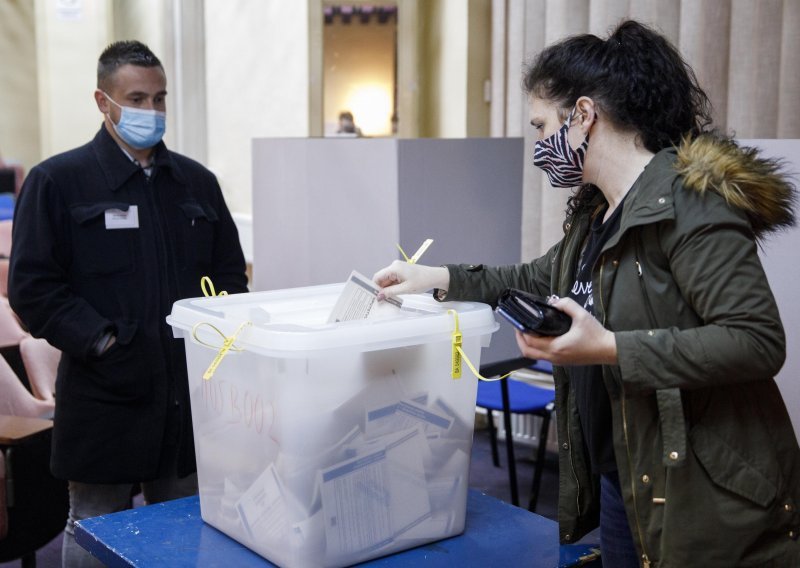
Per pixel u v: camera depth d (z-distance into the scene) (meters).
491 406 3.38
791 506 1.34
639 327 1.31
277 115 4.72
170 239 2.31
